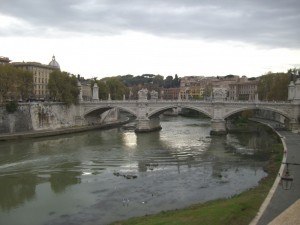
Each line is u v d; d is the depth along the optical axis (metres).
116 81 185.38
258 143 91.44
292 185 42.56
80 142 95.12
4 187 53.16
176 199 46.22
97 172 61.22
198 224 32.31
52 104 117.19
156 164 67.00
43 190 51.34
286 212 33.03
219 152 79.06
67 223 39.06
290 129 101.75
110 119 157.25
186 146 87.62
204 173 60.00
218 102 108.25
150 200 45.94
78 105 130.12
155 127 124.75
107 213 41.62
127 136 107.88
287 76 131.88
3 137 95.06
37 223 39.34
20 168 64.38
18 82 113.44
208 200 45.25
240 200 39.75
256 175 58.00
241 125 132.38
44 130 111.38
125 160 70.62
